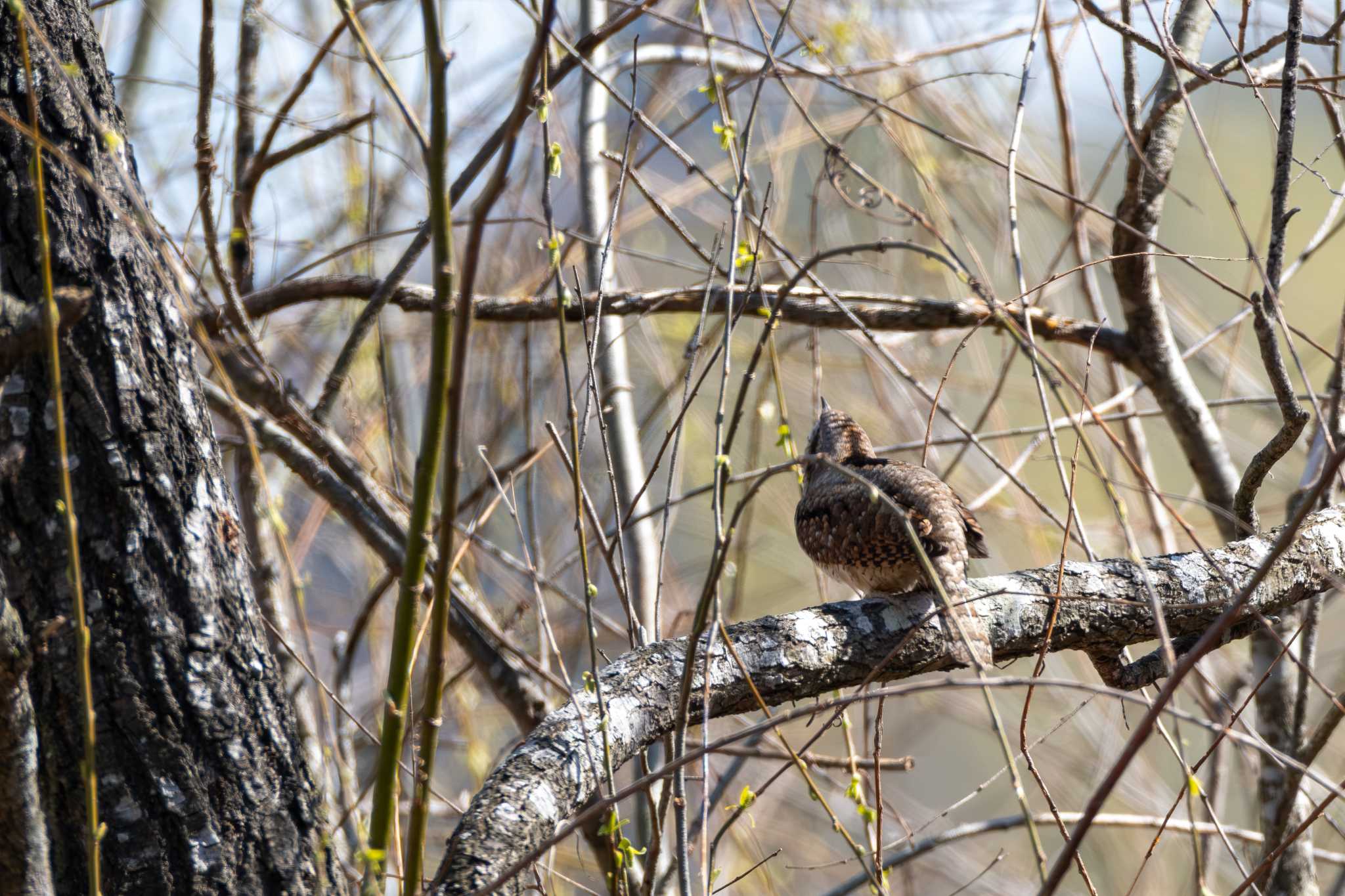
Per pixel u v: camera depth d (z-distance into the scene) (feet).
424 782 14.48
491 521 41.04
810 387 48.70
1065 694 47.21
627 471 33.55
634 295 32.45
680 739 17.34
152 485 16.48
